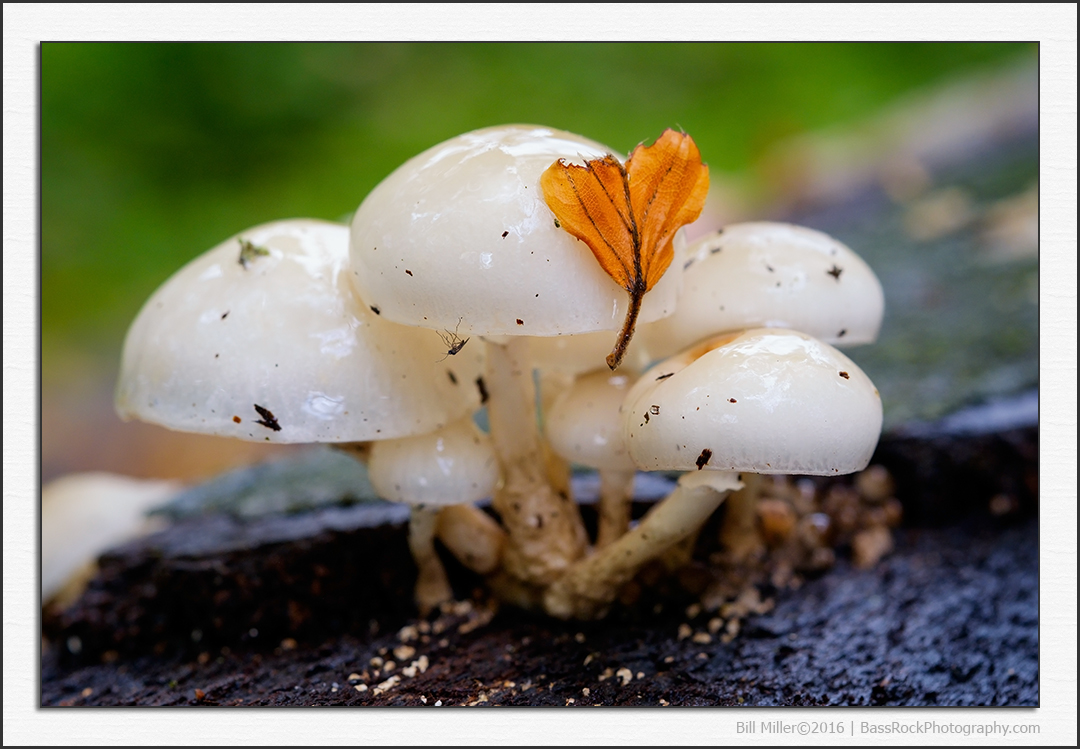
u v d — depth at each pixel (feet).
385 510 0.89
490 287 0.71
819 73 2.43
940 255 1.55
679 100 2.26
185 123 2.01
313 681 0.81
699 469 0.73
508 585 0.84
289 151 2.05
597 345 0.79
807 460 0.72
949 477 0.92
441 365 0.78
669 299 0.74
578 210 0.71
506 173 0.72
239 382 0.75
